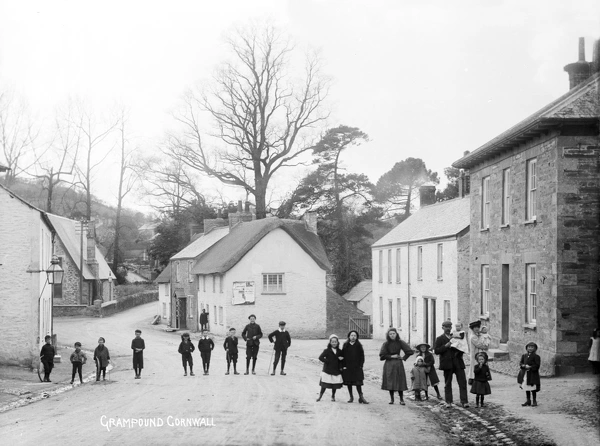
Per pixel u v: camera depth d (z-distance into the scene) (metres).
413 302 46.56
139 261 111.38
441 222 43.81
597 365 24.23
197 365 36.78
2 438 15.57
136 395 23.39
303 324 60.09
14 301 34.06
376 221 75.31
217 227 74.88
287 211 73.81
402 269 48.41
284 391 24.08
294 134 70.88
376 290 54.72
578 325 24.92
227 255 60.91
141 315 79.56
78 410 20.03
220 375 30.70
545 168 26.12
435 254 42.34
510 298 29.50
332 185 73.12
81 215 83.06
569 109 24.98
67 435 15.80
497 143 29.06
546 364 25.39
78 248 79.06
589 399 19.64
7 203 34.22
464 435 15.80
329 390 24.67
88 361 40.16
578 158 25.11
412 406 20.45
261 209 71.06
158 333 63.62
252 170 71.94
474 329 20.06
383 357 20.73
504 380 24.62
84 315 75.75
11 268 34.12
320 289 60.69
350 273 74.75
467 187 47.03
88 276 77.69
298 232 65.38
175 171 75.44
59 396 24.39
